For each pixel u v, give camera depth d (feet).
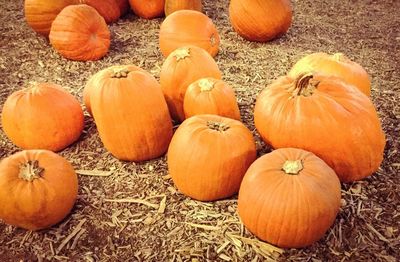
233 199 4.64
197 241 4.28
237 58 7.14
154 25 8.30
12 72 6.93
